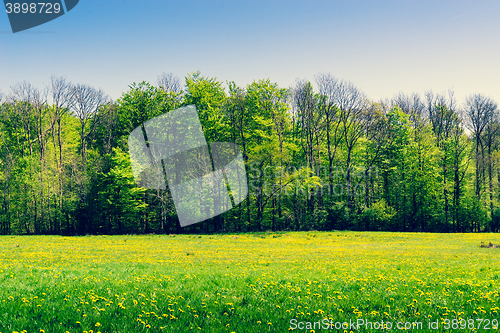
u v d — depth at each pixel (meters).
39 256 22.25
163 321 7.35
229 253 24.45
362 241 34.97
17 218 53.78
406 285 11.05
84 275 12.61
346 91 54.41
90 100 55.53
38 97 56.34
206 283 11.25
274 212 53.88
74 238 39.34
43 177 51.59
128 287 10.12
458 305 8.77
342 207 52.88
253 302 8.88
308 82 53.97
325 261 19.52
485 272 14.59
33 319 7.16
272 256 22.52
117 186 49.84
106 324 7.01
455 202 56.09
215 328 7.04
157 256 22.59
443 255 22.80
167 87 55.06
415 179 54.41
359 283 11.34
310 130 55.31
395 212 53.16
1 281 10.91
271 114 51.16
